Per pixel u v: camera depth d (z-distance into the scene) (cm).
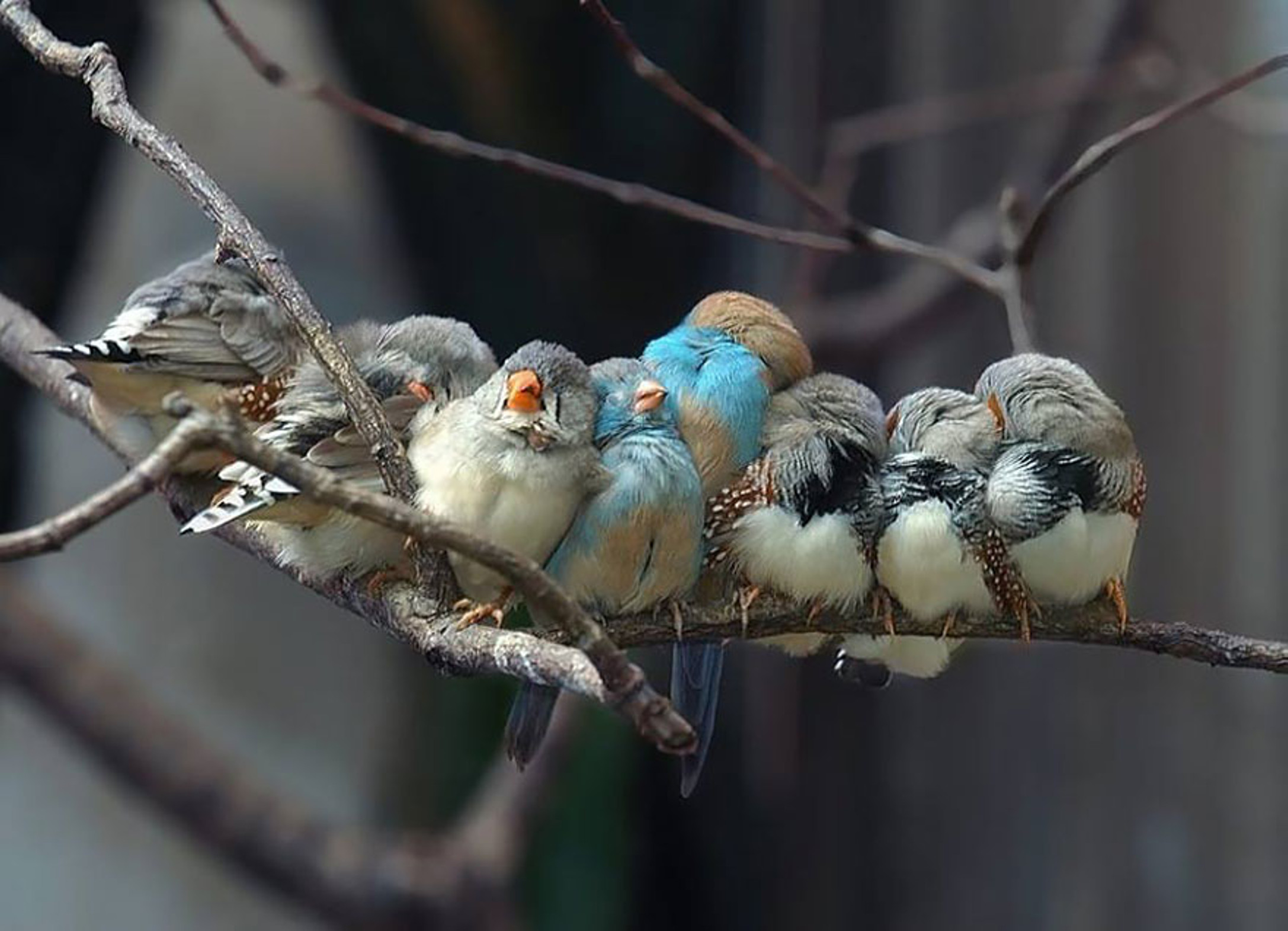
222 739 1420
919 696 1217
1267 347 1314
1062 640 598
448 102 1188
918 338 1183
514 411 555
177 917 1406
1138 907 1237
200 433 429
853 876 1216
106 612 1435
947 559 579
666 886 1259
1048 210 741
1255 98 1280
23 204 1112
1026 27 1261
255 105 1577
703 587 613
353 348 623
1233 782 1254
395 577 564
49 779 1410
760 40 1187
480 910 1105
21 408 1147
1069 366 604
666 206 796
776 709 1205
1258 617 1304
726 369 602
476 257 1215
